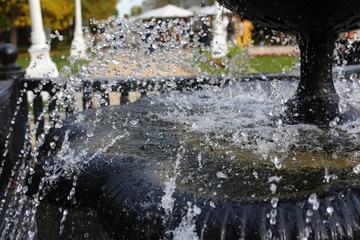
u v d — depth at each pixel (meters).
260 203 1.34
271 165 1.72
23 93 4.47
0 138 4.02
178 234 1.35
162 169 1.69
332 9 2.03
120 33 3.07
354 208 1.32
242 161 1.78
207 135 2.16
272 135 2.10
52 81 4.29
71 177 1.83
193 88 3.96
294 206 1.32
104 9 26.33
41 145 2.36
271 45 10.15
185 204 1.38
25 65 15.41
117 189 1.58
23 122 4.48
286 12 2.11
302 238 1.26
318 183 1.50
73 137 2.18
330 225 1.28
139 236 1.41
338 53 4.20
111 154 1.86
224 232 1.30
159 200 1.43
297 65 4.91
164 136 2.17
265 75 3.97
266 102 2.94
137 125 2.37
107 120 2.47
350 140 1.99
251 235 1.27
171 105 2.88
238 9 2.26
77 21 15.20
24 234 2.63
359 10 2.02
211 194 1.44
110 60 3.18
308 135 2.07
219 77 3.92
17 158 4.36
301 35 2.27
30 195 2.00
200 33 3.90
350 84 3.54
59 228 2.04
